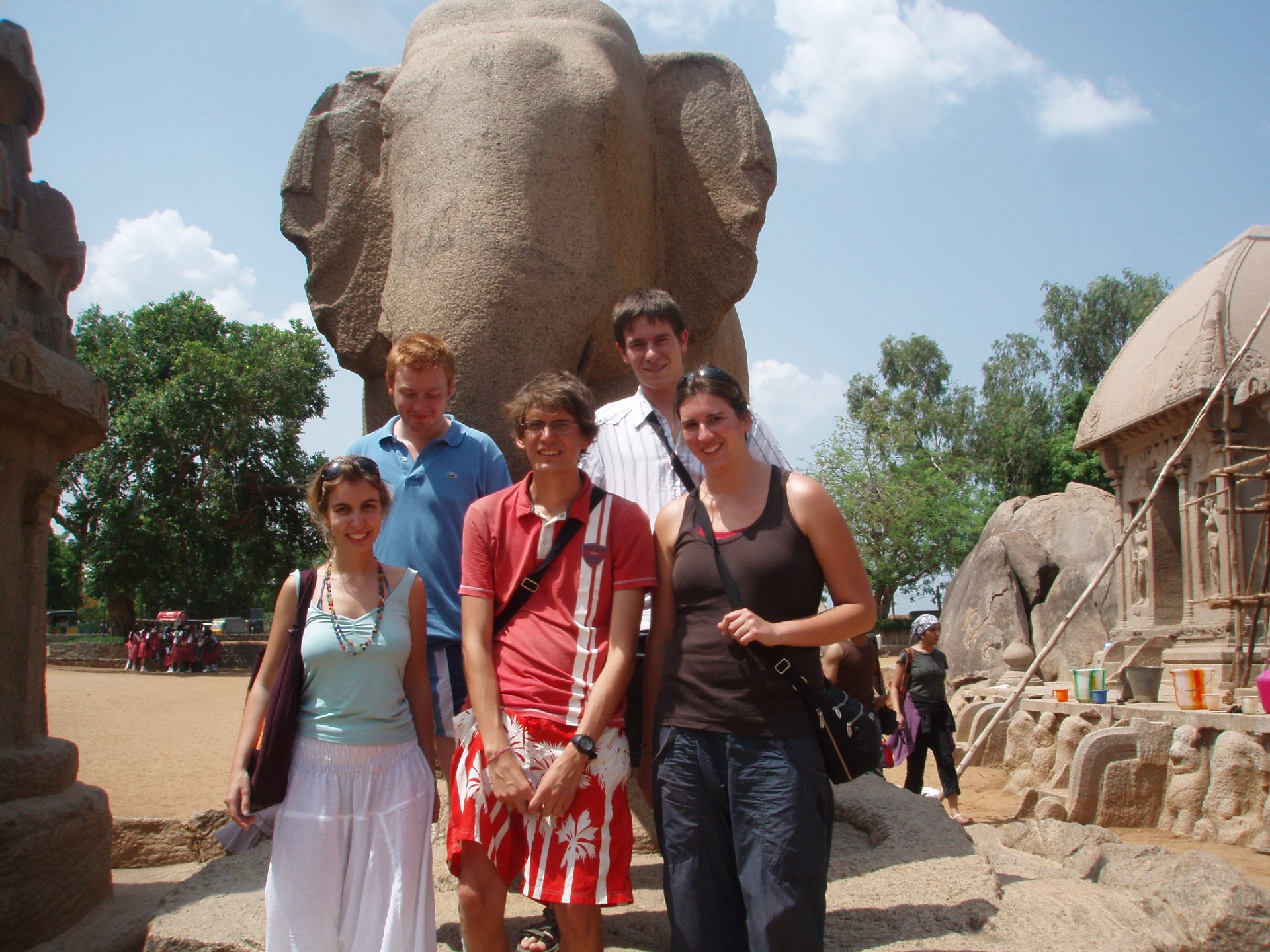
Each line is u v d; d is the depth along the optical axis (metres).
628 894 2.37
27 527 4.40
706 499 2.62
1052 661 14.46
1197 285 11.06
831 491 34.22
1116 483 12.17
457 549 3.09
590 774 2.40
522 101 3.81
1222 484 9.61
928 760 11.36
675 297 4.52
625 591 2.54
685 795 2.41
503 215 3.65
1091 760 7.51
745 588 2.44
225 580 44.66
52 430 4.45
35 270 4.56
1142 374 11.20
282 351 31.66
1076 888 3.33
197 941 2.72
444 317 3.59
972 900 2.98
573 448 2.58
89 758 11.79
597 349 3.96
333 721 2.54
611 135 4.00
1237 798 6.83
